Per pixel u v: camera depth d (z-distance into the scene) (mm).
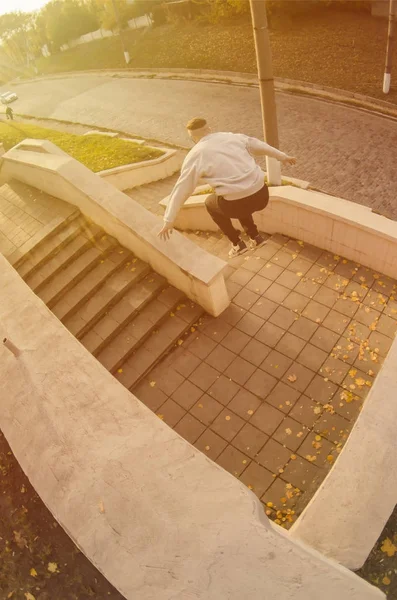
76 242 7715
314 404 5559
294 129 21359
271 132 8203
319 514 3047
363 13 28469
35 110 35438
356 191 16703
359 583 2170
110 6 43406
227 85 27734
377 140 19281
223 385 5988
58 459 2633
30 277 7414
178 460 2428
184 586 1986
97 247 7641
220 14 33625
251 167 3344
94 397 2900
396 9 19812
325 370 5879
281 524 4605
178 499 2262
